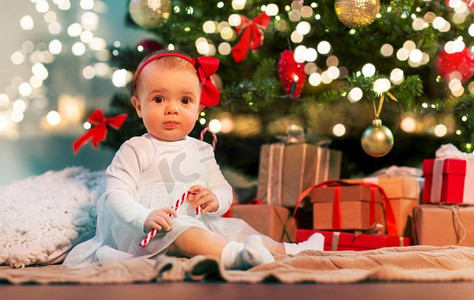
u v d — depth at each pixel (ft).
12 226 6.72
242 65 10.30
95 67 12.59
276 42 10.01
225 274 4.39
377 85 7.90
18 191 7.60
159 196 6.16
